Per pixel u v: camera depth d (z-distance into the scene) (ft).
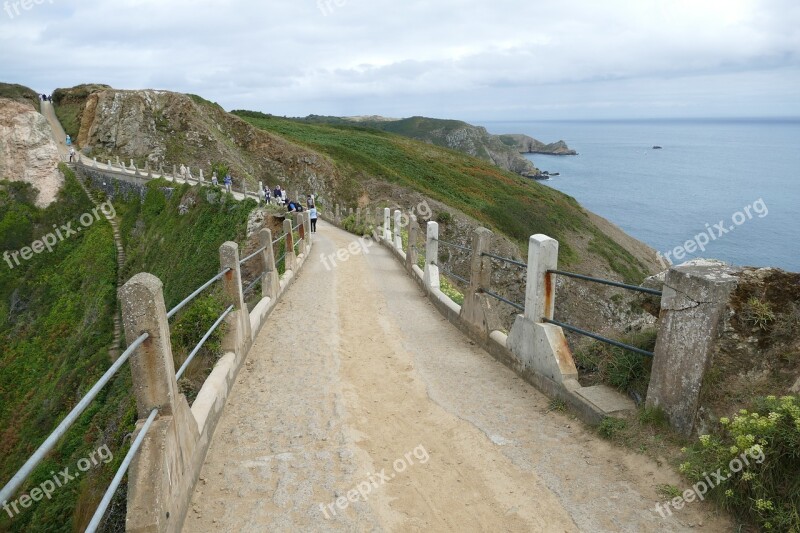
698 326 12.69
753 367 12.58
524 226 163.73
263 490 13.01
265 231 31.86
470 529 11.69
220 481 13.37
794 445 10.23
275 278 33.88
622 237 177.88
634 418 14.65
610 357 17.48
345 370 21.72
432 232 37.76
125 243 124.47
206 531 11.49
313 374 21.12
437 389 19.60
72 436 43.21
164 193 122.21
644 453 13.37
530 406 17.69
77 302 111.14
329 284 42.98
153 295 11.10
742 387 12.34
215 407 16.25
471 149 468.34
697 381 12.73
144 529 9.95
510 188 204.03
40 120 153.07
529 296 19.75
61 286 120.57
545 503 12.37
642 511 11.75
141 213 126.31
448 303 31.58
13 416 84.99
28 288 124.06
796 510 9.86
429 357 23.56
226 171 128.36
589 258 149.48
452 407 17.92
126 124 163.32
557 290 103.65
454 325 29.14
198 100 182.29
